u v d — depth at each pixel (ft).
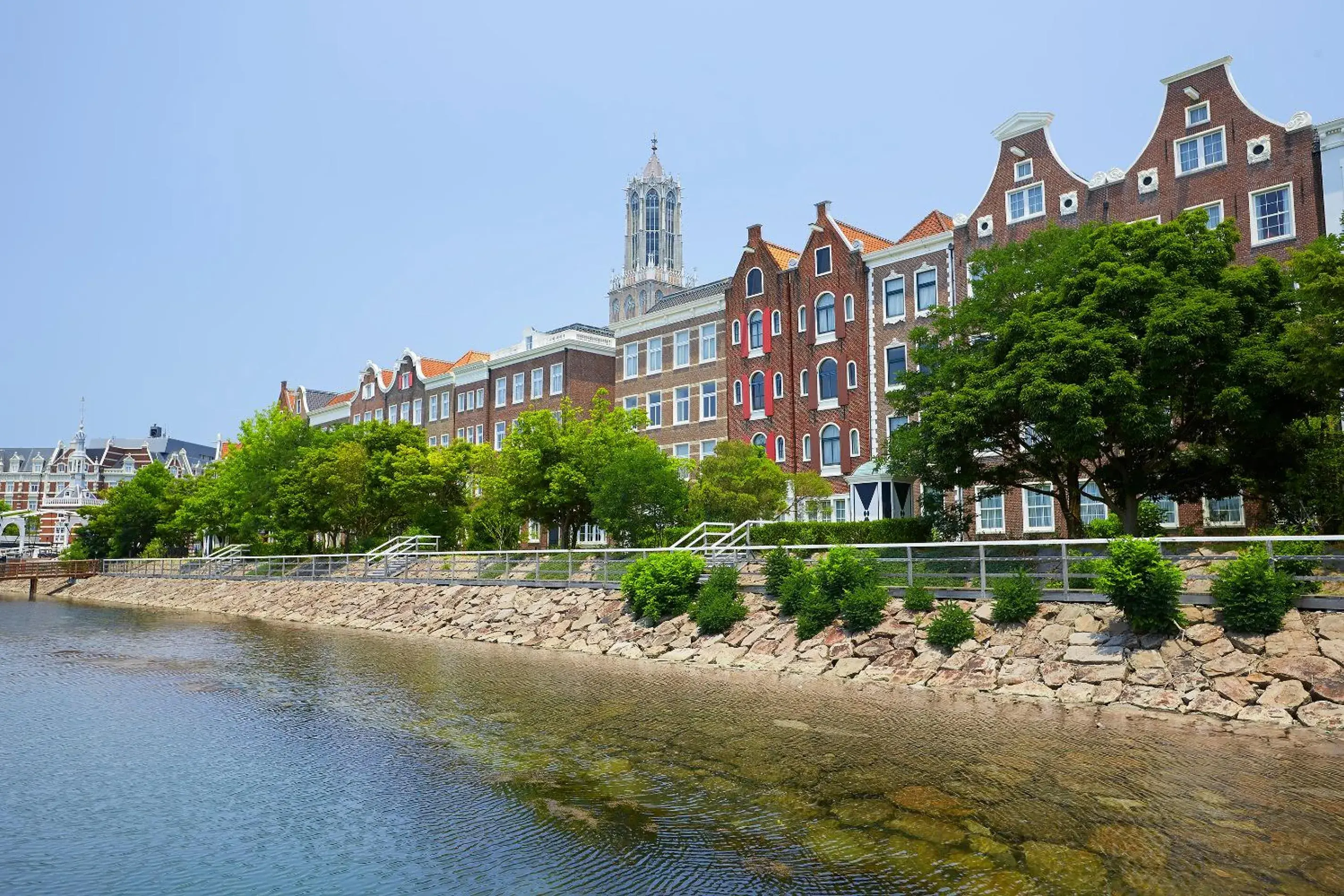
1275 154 92.27
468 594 104.58
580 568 94.99
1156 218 100.42
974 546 62.34
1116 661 50.42
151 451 498.69
